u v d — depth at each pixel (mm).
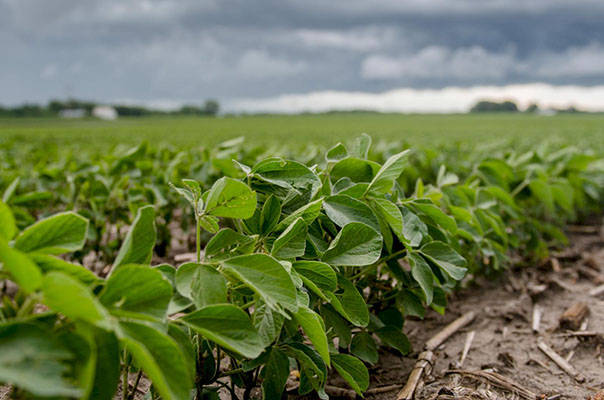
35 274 962
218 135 24484
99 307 946
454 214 3070
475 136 21438
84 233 1260
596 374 2904
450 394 2547
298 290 1718
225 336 1360
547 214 6023
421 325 3543
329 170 2490
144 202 4254
